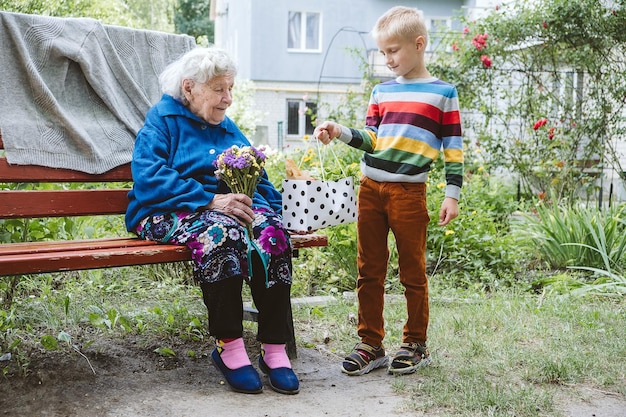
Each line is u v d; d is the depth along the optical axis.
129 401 2.67
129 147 3.41
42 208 3.11
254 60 21.12
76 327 3.42
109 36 3.49
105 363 3.04
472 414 2.56
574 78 8.95
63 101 3.29
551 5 8.41
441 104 2.94
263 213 2.94
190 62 3.04
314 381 2.96
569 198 8.01
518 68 9.31
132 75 3.55
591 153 8.77
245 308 3.35
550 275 5.39
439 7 21.31
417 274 3.01
